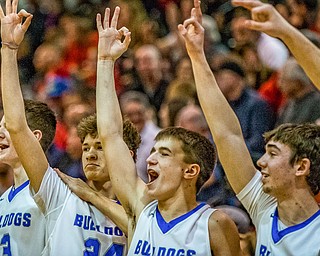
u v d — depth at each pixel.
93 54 11.67
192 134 5.09
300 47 4.57
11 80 5.30
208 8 11.62
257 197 4.96
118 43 5.34
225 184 7.66
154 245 4.98
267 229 4.85
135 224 5.18
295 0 11.11
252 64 10.43
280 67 10.22
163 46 11.00
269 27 4.49
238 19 10.71
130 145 5.54
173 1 12.00
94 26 12.22
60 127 9.45
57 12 12.56
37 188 5.43
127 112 8.70
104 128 5.23
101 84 5.29
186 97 9.33
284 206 4.80
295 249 4.71
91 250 5.39
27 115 5.70
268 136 4.91
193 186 5.06
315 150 4.76
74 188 5.52
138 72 10.51
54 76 11.21
